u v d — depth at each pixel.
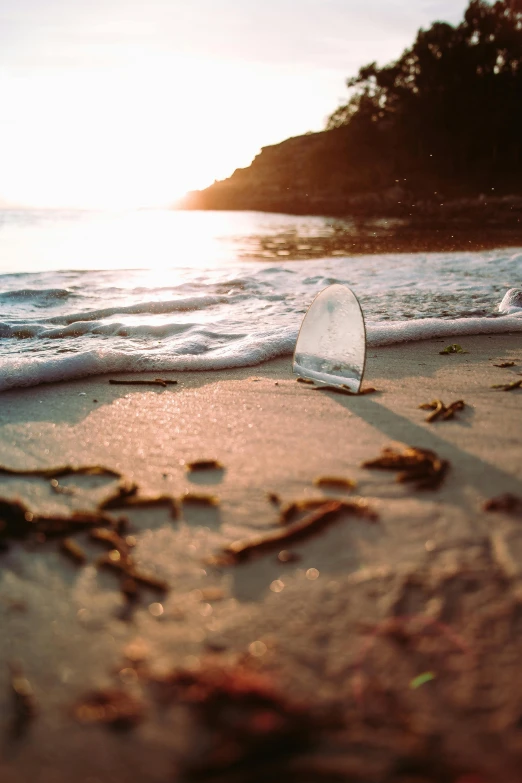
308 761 1.10
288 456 2.45
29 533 1.88
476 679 1.27
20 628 1.45
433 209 43.09
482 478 2.16
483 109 70.62
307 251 13.12
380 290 7.14
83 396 3.37
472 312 5.80
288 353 4.32
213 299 6.51
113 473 2.31
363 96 82.81
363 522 1.89
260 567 1.68
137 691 1.26
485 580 1.58
